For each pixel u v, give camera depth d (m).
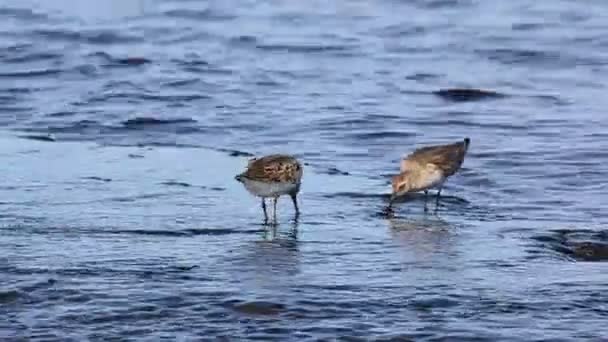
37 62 28.41
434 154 17.55
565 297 13.30
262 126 22.84
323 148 21.28
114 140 21.75
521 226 16.33
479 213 17.20
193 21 33.59
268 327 12.44
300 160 20.30
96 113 23.80
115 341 12.11
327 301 13.11
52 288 13.39
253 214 16.72
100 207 16.89
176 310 12.84
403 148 21.36
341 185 18.56
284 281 13.73
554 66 28.73
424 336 12.21
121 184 18.25
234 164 19.73
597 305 13.07
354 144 21.61
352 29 32.75
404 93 25.75
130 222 16.12
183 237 15.52
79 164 19.53
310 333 12.28
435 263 14.48
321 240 15.47
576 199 18.03
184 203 17.22
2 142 21.12
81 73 27.38
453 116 23.66
